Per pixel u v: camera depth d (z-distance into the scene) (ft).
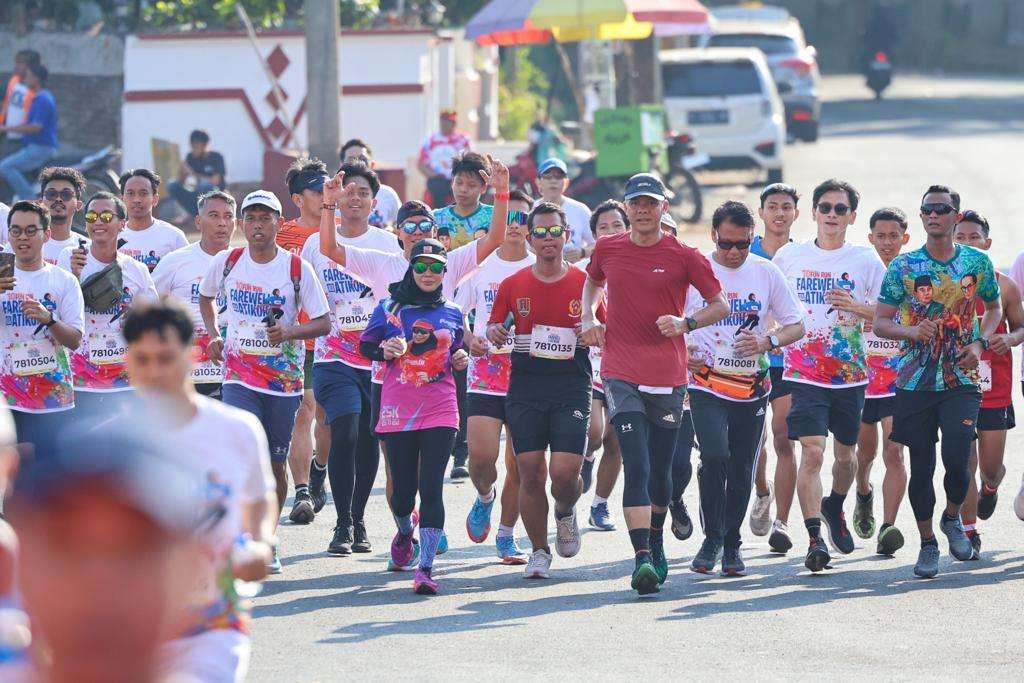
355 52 208.03
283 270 74.13
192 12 217.15
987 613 64.80
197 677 33.73
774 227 84.58
